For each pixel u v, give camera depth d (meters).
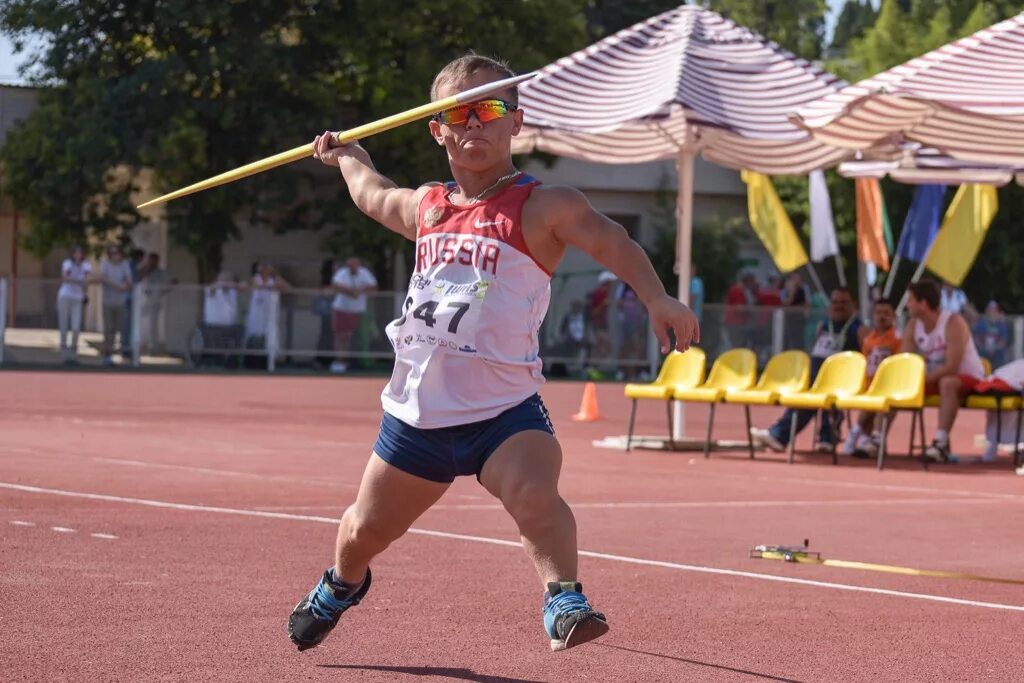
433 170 43.19
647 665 7.16
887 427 19.27
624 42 21.64
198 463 16.39
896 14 55.78
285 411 26.00
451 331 6.11
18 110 45.69
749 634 8.00
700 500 14.67
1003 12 58.03
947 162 22.44
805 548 11.11
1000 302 53.75
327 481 14.95
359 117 44.62
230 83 42.31
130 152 41.41
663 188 52.59
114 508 12.11
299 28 42.88
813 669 7.20
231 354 38.81
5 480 13.82
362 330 39.38
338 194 44.38
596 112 20.16
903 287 53.34
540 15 44.62
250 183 42.47
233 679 6.61
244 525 11.42
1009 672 7.27
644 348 39.69
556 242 6.11
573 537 6.05
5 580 8.73
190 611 8.06
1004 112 15.48
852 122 17.61
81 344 38.62
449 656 7.20
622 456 20.12
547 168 47.44
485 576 9.48
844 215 52.75
